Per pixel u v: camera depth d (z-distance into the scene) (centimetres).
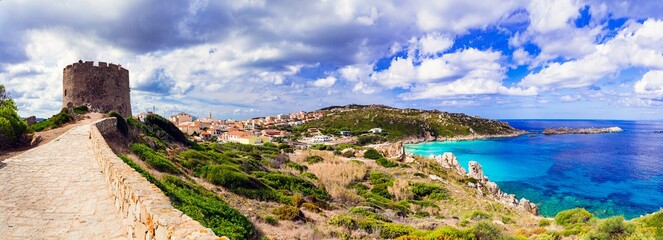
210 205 1716
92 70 4584
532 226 3725
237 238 1443
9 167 1468
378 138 17488
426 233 2478
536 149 14138
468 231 2573
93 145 2008
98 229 811
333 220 2486
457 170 7812
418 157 8481
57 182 1226
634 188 6894
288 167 6359
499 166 9950
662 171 8725
